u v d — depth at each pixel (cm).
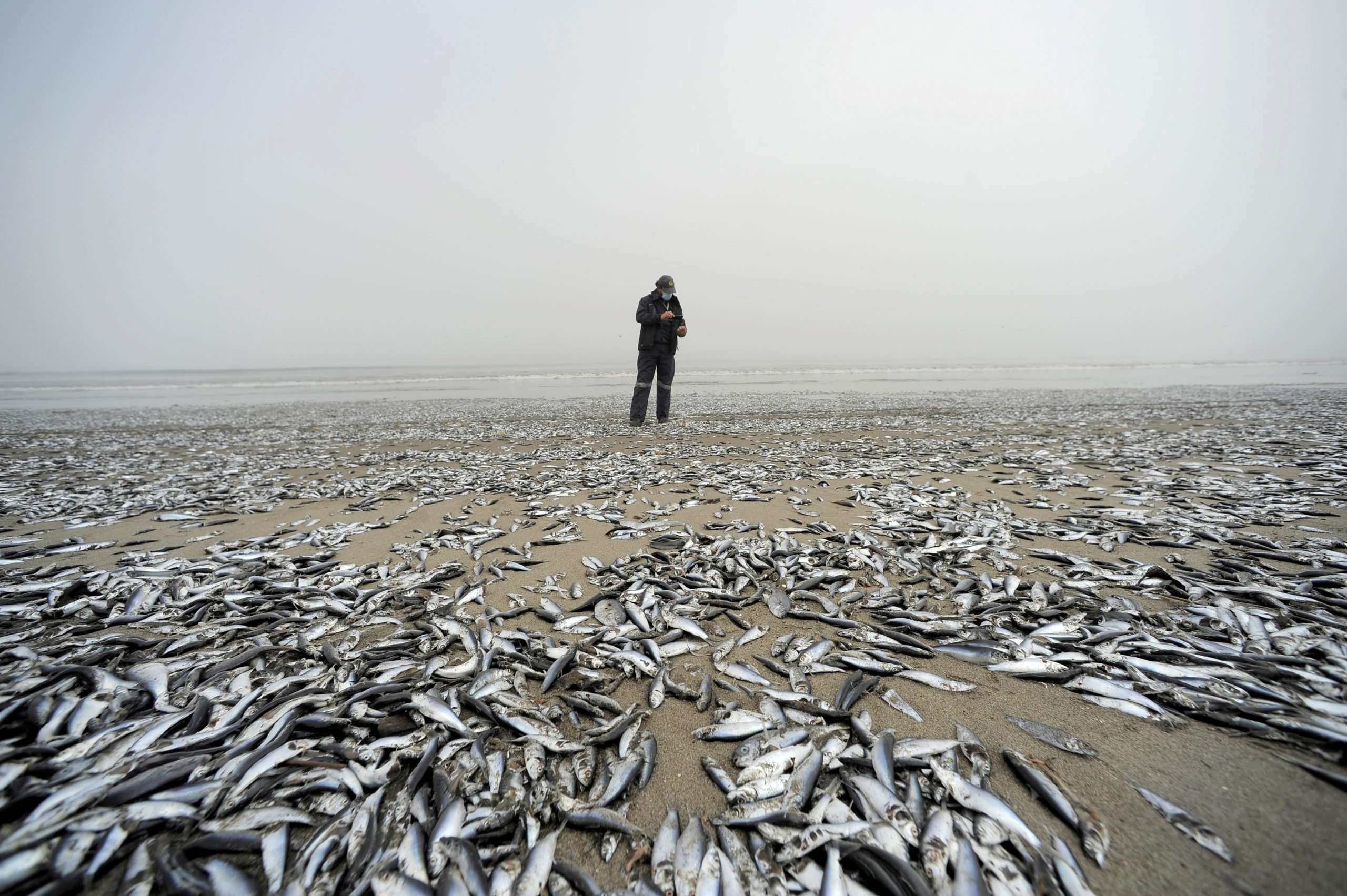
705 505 641
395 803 197
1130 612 336
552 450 1055
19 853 165
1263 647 287
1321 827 181
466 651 308
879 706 260
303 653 306
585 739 235
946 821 184
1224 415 1422
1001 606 351
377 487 755
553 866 176
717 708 263
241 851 176
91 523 591
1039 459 893
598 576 430
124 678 269
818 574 407
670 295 1332
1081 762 218
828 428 1313
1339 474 719
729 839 184
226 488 752
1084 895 161
